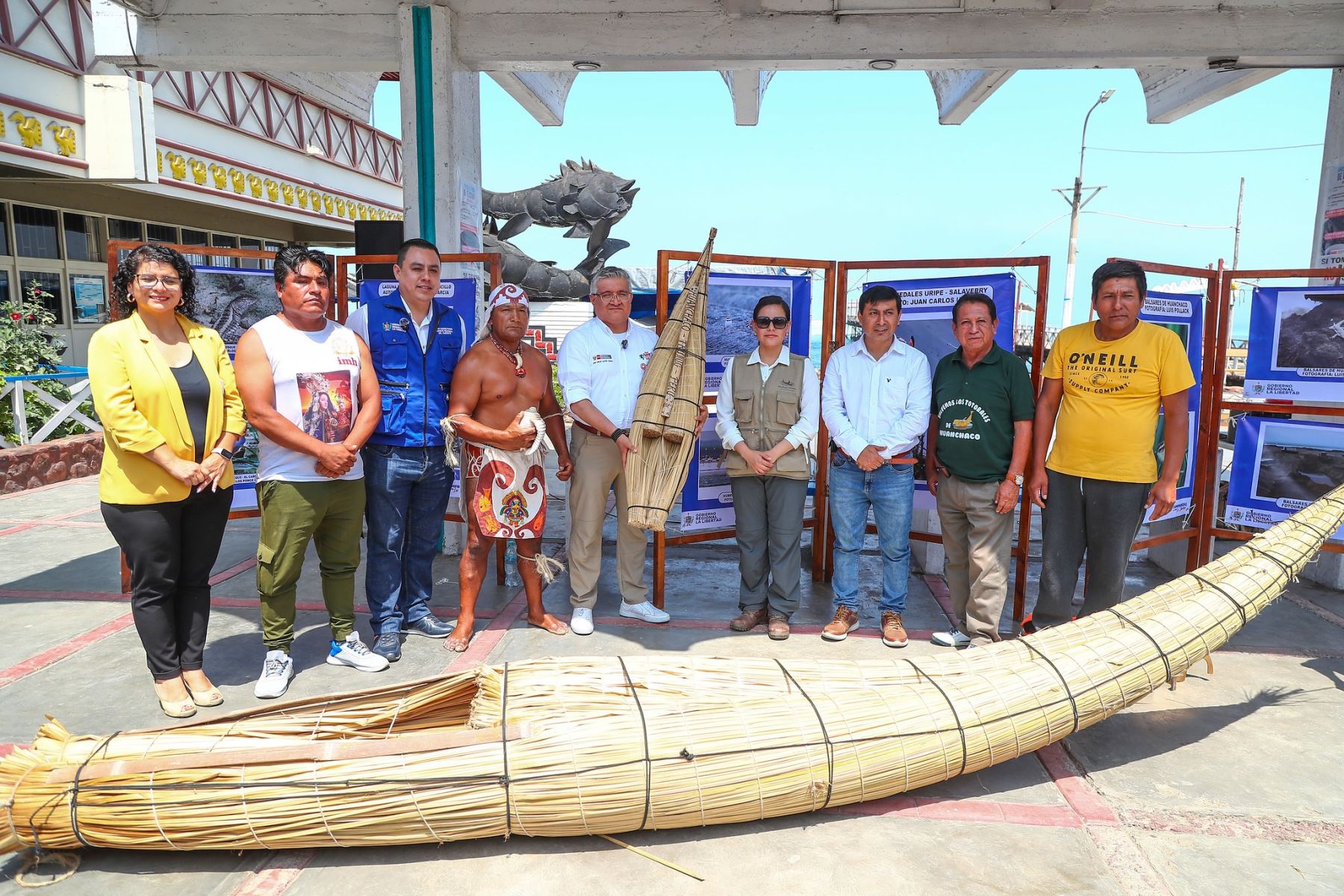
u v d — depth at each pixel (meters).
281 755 2.62
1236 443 5.43
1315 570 5.62
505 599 5.14
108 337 3.23
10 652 4.18
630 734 2.68
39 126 8.83
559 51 6.14
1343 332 5.05
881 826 2.82
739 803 2.70
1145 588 5.58
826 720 2.84
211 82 11.93
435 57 5.98
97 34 6.27
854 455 4.27
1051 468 4.04
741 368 4.49
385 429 4.08
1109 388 3.81
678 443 4.33
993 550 4.20
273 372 3.57
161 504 3.33
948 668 3.18
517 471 4.20
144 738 2.77
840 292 5.16
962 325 4.07
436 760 2.60
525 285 21.33
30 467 8.30
